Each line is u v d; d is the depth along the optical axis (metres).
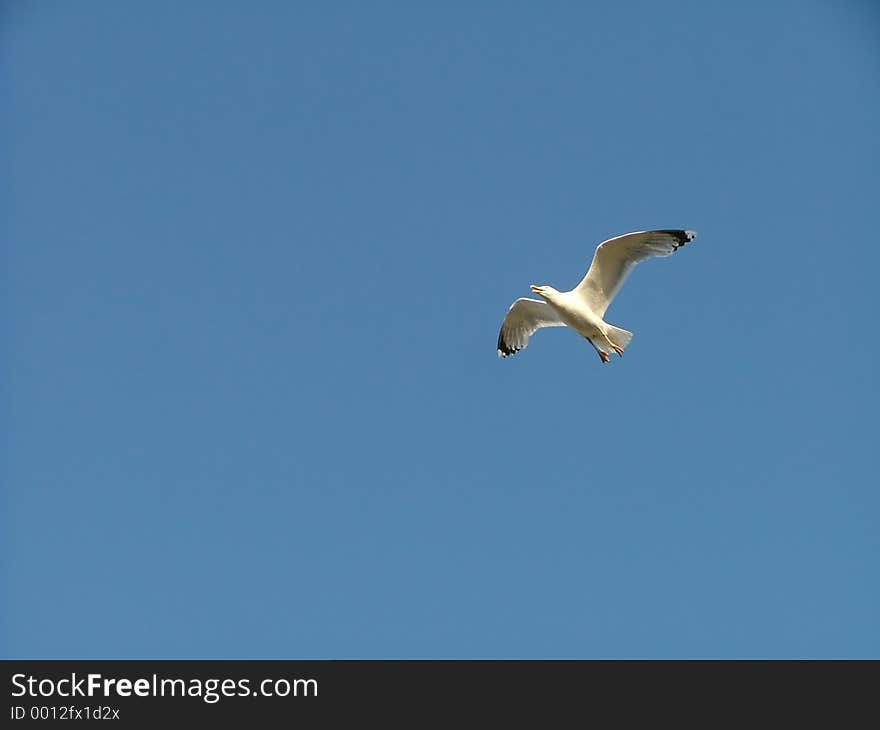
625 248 14.12
